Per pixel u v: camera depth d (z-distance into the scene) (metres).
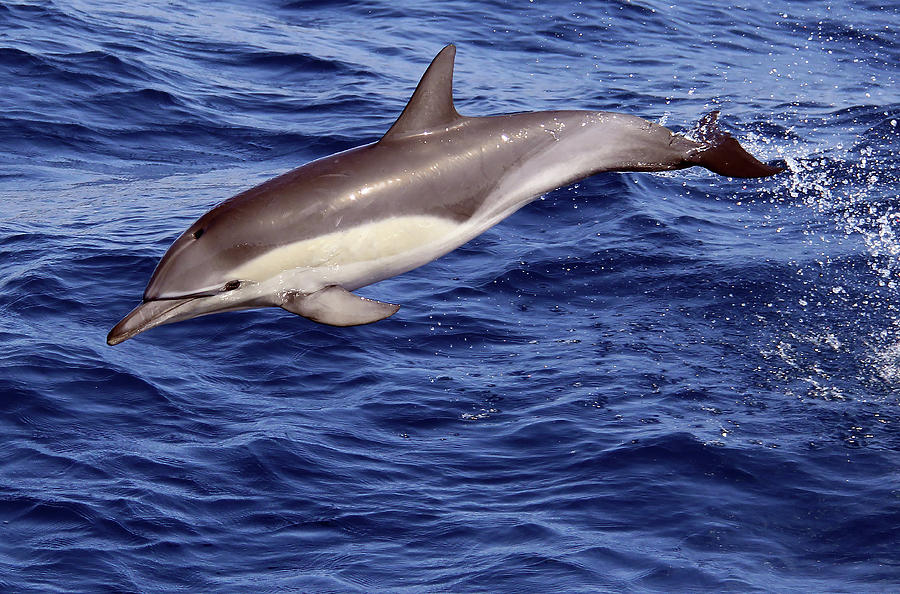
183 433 12.05
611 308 15.64
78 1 31.39
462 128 6.50
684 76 28.20
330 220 6.23
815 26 32.88
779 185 20.53
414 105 6.46
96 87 25.11
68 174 21.23
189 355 13.84
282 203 6.24
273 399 12.91
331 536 10.40
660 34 31.70
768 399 13.06
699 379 13.51
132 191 20.34
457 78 27.34
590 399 12.95
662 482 11.24
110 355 13.68
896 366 13.94
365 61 28.52
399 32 31.09
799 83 27.78
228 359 13.77
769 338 14.71
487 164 6.43
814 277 16.59
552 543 10.22
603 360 13.97
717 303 15.72
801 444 12.00
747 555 10.11
